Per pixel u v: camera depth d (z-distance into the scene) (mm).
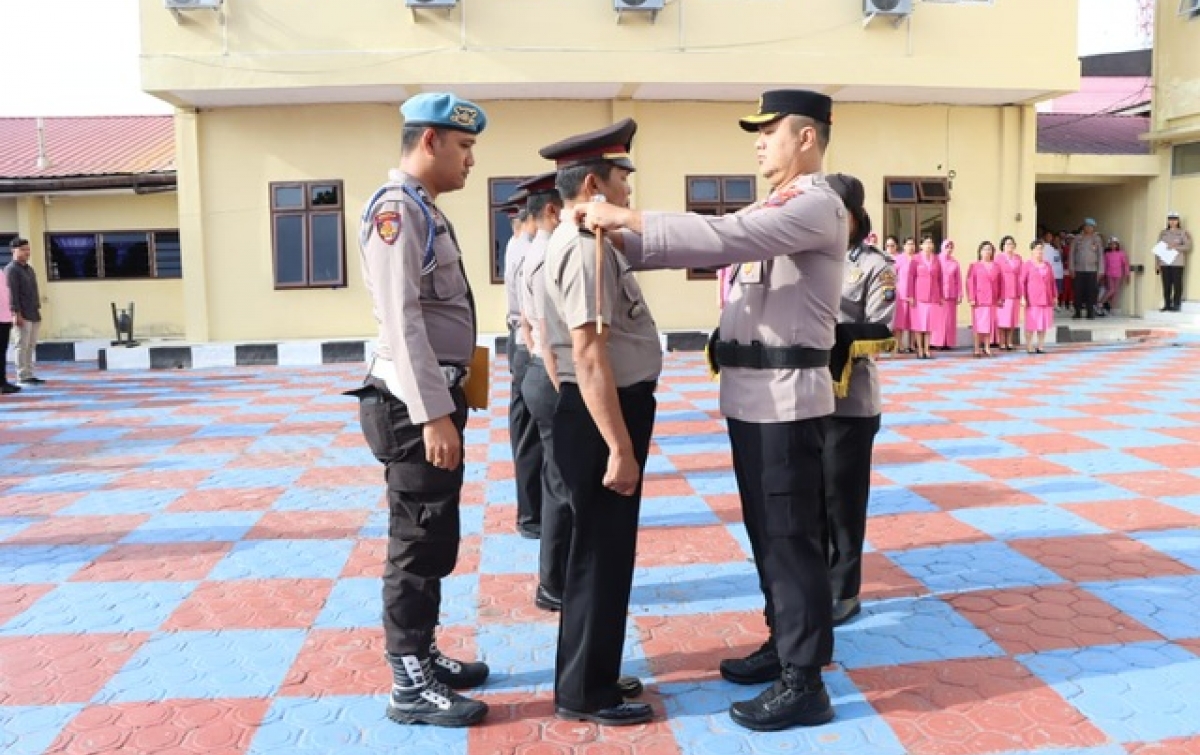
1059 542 4902
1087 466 6516
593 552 3111
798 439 3078
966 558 4695
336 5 13016
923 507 5605
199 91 12992
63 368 13828
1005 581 4379
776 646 3307
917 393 9859
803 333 3070
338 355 13625
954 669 3529
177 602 4289
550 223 3842
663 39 13375
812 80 13531
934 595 4242
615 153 3102
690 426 8164
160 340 15367
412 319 2930
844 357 3443
